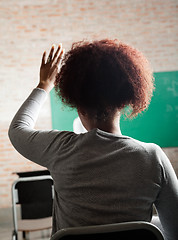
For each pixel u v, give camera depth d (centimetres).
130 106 97
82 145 93
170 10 683
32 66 658
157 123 673
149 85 99
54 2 664
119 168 91
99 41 101
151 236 89
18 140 100
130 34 677
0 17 651
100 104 94
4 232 511
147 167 91
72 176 93
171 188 92
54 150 96
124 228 86
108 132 97
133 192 90
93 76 93
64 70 97
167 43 683
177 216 94
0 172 638
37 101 105
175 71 680
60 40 666
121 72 94
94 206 91
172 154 677
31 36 659
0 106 647
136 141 95
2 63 650
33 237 452
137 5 679
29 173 391
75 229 87
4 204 636
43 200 344
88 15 671
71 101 96
